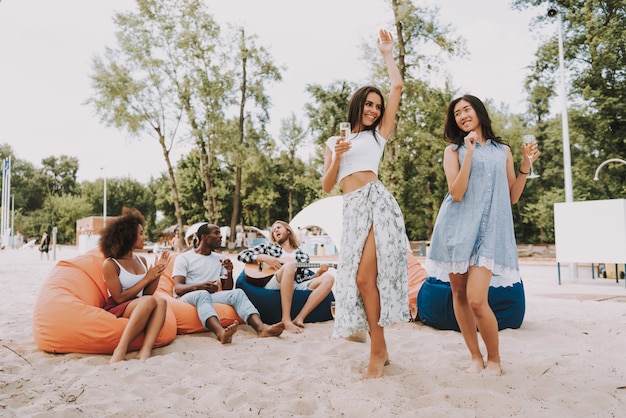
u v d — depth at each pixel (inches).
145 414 99.2
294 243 234.2
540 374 126.6
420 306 206.5
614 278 469.4
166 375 128.2
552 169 1341.0
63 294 160.9
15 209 3174.2
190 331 183.0
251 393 112.7
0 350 157.9
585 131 918.4
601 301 278.1
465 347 161.0
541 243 1320.1
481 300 118.8
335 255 884.6
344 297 122.3
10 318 224.8
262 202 1768.0
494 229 119.4
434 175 1284.4
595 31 856.3
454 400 104.2
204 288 197.3
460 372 125.8
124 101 1173.1
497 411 98.7
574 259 398.6
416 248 1131.3
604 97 866.1
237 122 1289.4
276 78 1266.0
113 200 2925.7
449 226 124.6
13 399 107.9
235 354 153.9
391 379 120.3
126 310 157.9
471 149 118.6
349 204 124.9
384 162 1018.7
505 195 123.0
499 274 120.0
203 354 152.9
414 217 1234.0
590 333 184.1
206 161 1320.1
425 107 985.5
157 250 1349.7
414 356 148.2
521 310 193.0
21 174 3344.0
